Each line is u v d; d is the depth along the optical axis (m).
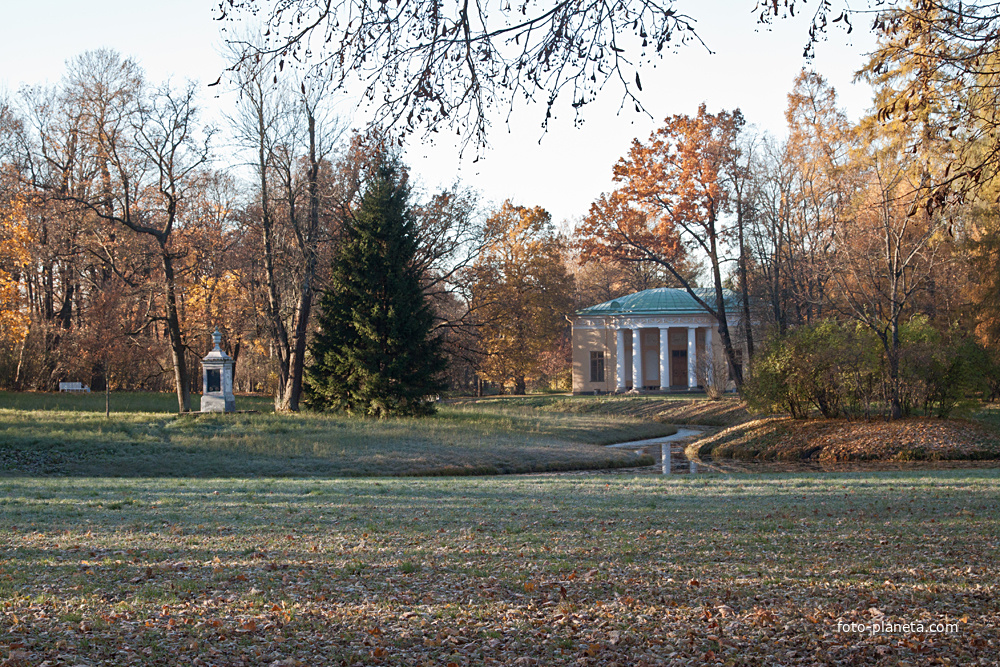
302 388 41.19
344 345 38.56
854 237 33.84
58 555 9.84
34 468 22.92
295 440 28.11
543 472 26.66
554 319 64.56
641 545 10.70
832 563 9.50
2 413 32.47
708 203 47.97
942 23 8.79
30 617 7.09
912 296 39.69
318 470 24.61
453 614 7.52
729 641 6.74
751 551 10.27
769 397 33.16
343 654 6.38
